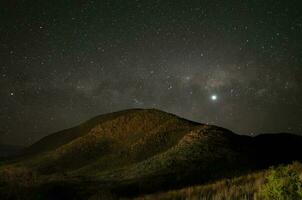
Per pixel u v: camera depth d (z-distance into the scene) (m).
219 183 21.02
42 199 31.91
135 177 47.72
